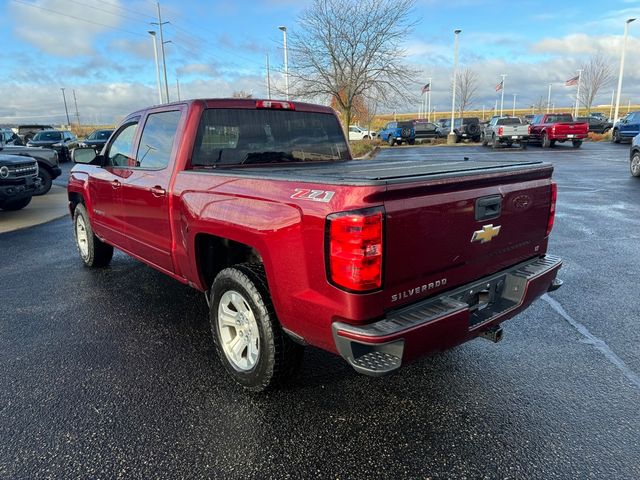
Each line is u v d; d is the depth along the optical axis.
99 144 24.78
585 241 7.19
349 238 2.35
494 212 3.02
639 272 5.68
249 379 3.17
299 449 2.67
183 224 3.63
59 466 2.53
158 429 2.84
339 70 22.81
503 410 3.02
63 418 2.95
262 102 4.17
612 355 3.71
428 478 2.45
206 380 3.40
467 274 2.95
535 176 3.35
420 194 2.56
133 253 4.80
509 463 2.54
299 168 3.73
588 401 3.10
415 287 2.64
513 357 3.70
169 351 3.85
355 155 22.45
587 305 4.70
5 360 3.70
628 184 13.18
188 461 2.57
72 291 5.29
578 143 27.75
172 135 3.93
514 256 3.32
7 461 2.56
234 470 2.51
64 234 8.44
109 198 4.98
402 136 34.00
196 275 3.64
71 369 3.56
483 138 31.53
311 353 3.80
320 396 3.19
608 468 2.50
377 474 2.48
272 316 2.96
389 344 2.43
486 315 3.02
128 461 2.57
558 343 3.92
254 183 2.97
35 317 4.56
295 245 2.62
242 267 3.13
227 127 3.96
